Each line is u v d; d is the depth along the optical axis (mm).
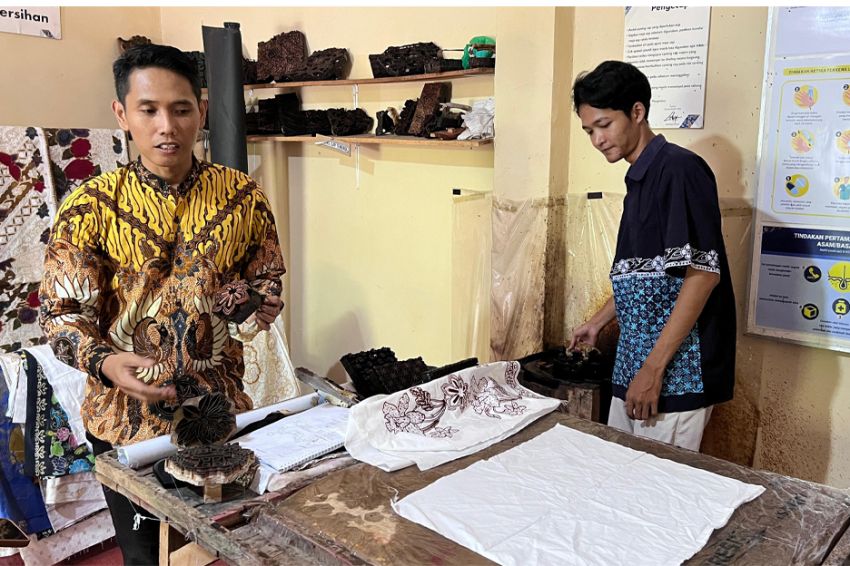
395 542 1021
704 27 2152
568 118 2502
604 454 1316
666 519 1083
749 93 2104
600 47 2402
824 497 1171
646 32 2275
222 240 1479
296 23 3371
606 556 981
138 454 1271
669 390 1784
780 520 1099
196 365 1478
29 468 2285
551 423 1487
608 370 2279
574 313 2631
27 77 3355
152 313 1431
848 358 2033
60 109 3506
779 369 2162
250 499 1175
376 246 3318
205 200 1470
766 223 2100
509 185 2584
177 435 1309
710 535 1046
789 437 2174
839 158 1941
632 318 1841
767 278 2123
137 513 1398
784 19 1972
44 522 2344
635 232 1783
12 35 3268
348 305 3539
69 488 2367
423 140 2688
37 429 2303
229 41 3096
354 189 3357
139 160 1431
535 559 972
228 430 1344
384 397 1389
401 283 3238
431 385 1458
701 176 1668
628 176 1785
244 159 3240
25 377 2307
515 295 2633
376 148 3195
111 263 1393
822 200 1987
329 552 996
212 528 1083
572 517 1086
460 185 2893
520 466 1263
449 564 967
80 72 3562
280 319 3029
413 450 1322
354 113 3076
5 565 2414
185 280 1448
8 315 2982
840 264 1981
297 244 3742
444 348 3104
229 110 3162
